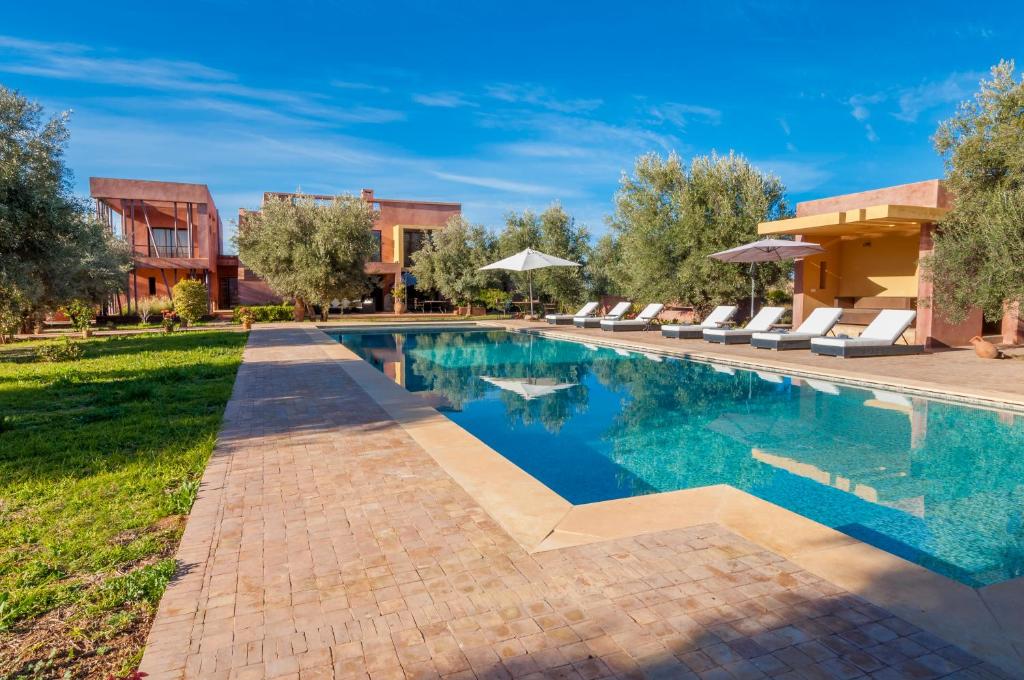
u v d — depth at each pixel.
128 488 4.33
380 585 2.86
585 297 28.09
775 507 3.84
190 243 31.14
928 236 13.17
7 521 3.73
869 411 7.96
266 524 3.61
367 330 22.20
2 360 12.73
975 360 11.46
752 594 2.74
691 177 19.59
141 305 26.45
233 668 2.24
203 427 6.21
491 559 3.12
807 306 17.75
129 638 2.51
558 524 3.58
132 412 7.05
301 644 2.39
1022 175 10.22
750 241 18.28
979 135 10.78
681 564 3.04
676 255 19.42
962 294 11.15
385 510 3.83
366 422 6.42
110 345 16.12
